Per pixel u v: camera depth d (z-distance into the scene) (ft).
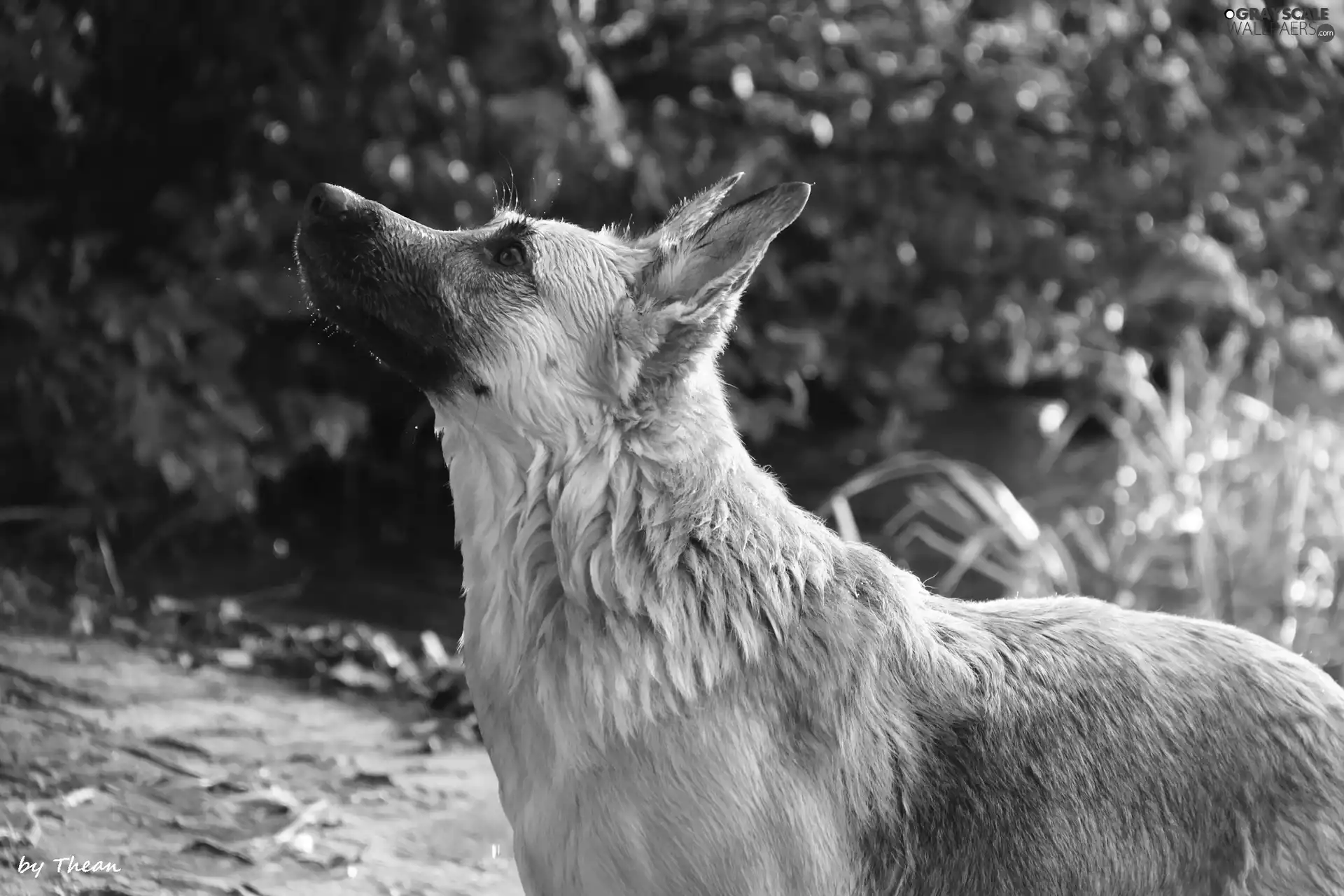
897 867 15.51
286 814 21.90
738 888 14.90
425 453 40.86
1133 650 16.25
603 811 15.01
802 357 39.70
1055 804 15.51
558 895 15.35
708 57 40.29
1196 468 39.81
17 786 20.97
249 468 34.42
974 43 43.14
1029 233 43.24
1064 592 35.91
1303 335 49.88
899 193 41.86
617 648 15.19
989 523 38.96
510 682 15.71
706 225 16.29
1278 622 35.42
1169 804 15.46
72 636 28.68
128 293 33.55
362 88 35.81
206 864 19.76
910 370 42.14
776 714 15.26
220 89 35.35
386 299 16.99
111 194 36.11
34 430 33.42
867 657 15.72
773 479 16.99
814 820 15.19
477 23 37.40
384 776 23.91
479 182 35.91
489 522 16.30
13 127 34.71
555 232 16.96
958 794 15.58
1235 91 45.98
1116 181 43.45
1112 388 46.03
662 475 15.79
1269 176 45.52
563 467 15.87
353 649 30.76
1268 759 15.49
